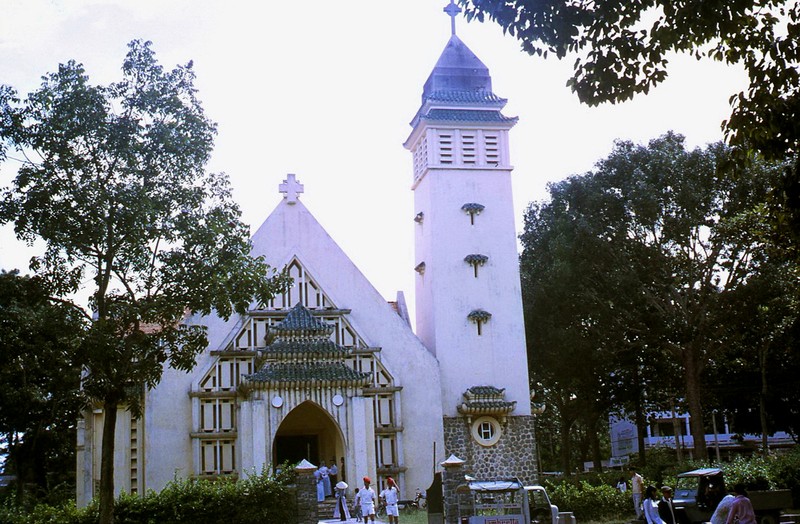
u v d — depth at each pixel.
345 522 31.59
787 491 26.47
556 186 51.97
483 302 43.88
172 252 25.48
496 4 14.94
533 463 41.94
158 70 25.42
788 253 22.16
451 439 41.66
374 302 42.59
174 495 30.06
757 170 44.25
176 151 25.08
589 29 14.99
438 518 28.84
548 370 54.62
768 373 54.41
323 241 42.88
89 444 38.00
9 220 23.92
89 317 25.16
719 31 14.88
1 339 25.20
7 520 28.98
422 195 46.78
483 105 46.38
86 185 24.47
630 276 47.50
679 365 54.12
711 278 48.03
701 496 26.14
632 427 87.38
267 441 36.47
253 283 25.75
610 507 32.84
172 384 38.62
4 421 45.12
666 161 47.28
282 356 37.72
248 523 30.31
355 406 37.56
